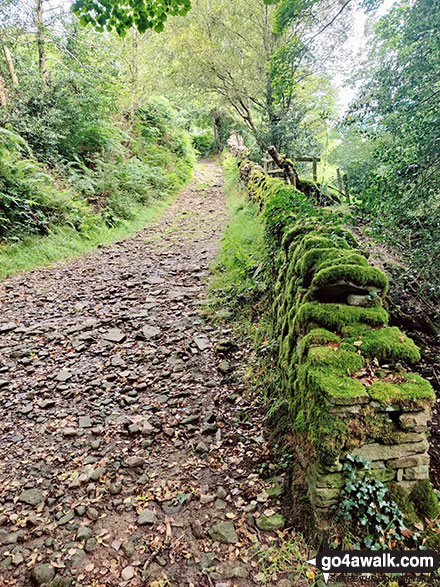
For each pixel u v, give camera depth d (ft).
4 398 12.14
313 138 41.32
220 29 41.27
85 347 15.07
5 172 25.34
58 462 9.67
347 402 6.76
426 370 11.76
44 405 11.74
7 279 21.58
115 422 11.07
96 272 23.40
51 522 8.05
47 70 36.37
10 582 6.87
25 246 24.70
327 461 6.75
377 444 7.03
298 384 8.61
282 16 17.79
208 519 8.02
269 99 40.93
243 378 12.45
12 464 9.60
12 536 7.70
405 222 14.88
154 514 8.18
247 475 9.05
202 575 6.91
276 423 10.21
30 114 31.99
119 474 9.28
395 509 6.98
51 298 19.58
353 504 6.94
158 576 6.94
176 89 46.60
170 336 15.56
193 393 12.16
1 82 30.71
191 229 32.27
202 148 82.12
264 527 7.63
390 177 13.55
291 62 20.06
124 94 44.88
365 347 7.70
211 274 21.61
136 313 17.78
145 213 37.06
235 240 22.31
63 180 31.07
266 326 14.30
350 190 16.52
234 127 74.74
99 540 7.61
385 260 15.66
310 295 9.27
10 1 30.19
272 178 26.50
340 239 11.03
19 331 16.12
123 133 42.42
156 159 48.91
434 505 7.26
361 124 15.06
